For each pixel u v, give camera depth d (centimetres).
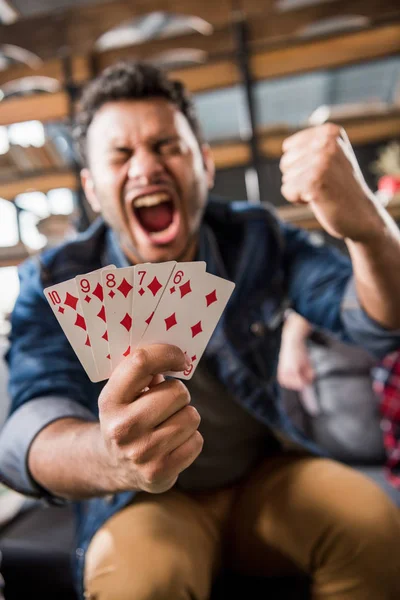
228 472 93
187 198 87
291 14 195
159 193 84
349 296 86
